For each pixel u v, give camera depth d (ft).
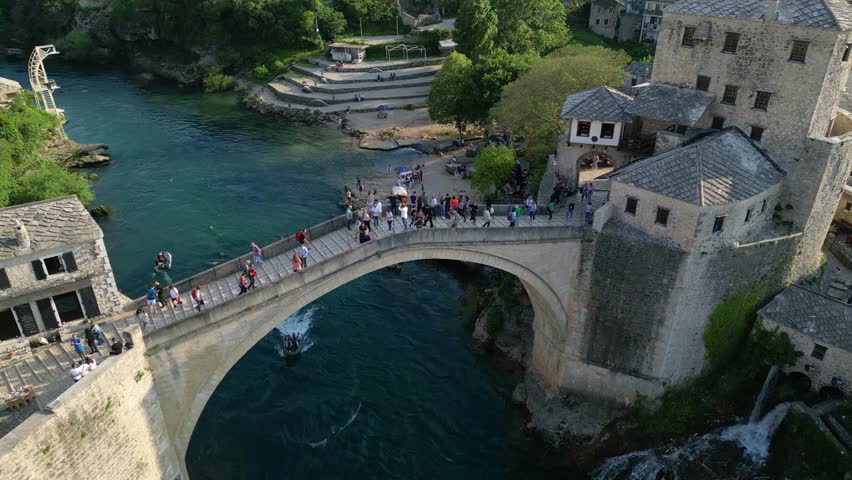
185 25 424.05
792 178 134.10
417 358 164.55
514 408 151.12
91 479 96.37
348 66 378.53
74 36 441.27
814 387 132.67
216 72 399.65
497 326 168.04
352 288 192.44
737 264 128.88
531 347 161.89
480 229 130.62
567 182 161.17
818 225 141.38
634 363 138.31
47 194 207.31
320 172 265.54
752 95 135.23
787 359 133.90
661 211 124.98
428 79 364.58
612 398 143.64
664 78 147.23
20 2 476.95
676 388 138.72
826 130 136.98
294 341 167.63
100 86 387.55
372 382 156.25
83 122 320.70
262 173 264.72
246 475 130.21
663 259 126.00
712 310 132.05
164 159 278.67
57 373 103.09
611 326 137.69
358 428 143.13
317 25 409.28
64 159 266.36
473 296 186.91
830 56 122.83
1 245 104.17
